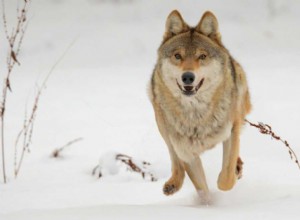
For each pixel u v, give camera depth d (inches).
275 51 1798.7
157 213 458.3
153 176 725.9
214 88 584.7
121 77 1477.6
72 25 2250.2
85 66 1702.8
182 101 585.3
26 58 1804.9
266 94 1162.0
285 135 877.2
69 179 735.1
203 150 607.5
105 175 744.3
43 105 1173.1
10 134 959.0
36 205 623.5
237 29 2118.6
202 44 591.5
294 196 505.0
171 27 629.9
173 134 603.8
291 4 2465.6
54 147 885.2
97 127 992.2
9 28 2075.5
